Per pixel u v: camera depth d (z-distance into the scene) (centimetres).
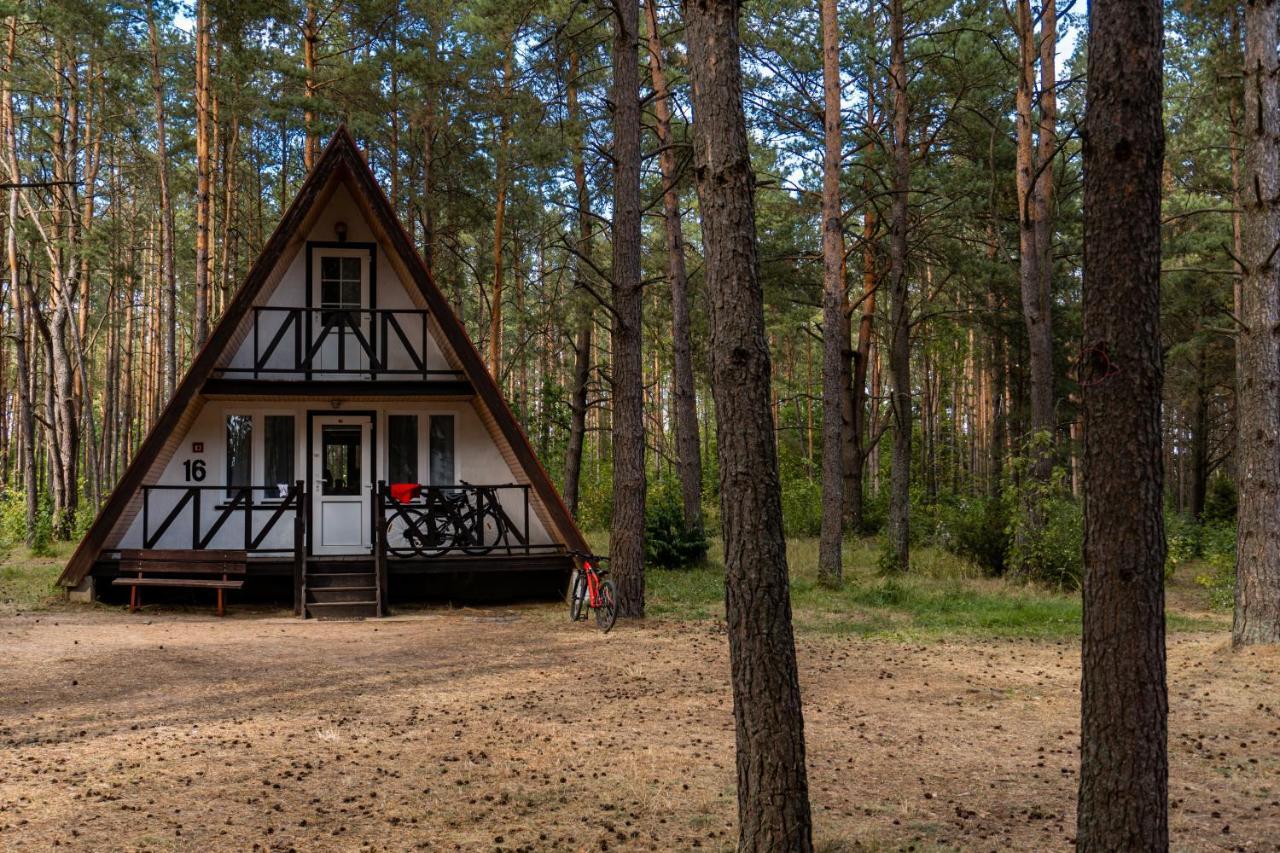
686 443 2244
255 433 1766
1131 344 412
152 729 819
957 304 3278
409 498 1692
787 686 480
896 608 1627
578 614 1501
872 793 673
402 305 1831
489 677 1054
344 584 1605
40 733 801
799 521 3112
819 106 2509
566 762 736
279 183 3819
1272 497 1136
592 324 2772
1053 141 1905
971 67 2414
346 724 845
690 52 504
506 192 2728
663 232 3575
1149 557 412
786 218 2812
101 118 2936
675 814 625
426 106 2677
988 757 762
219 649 1204
